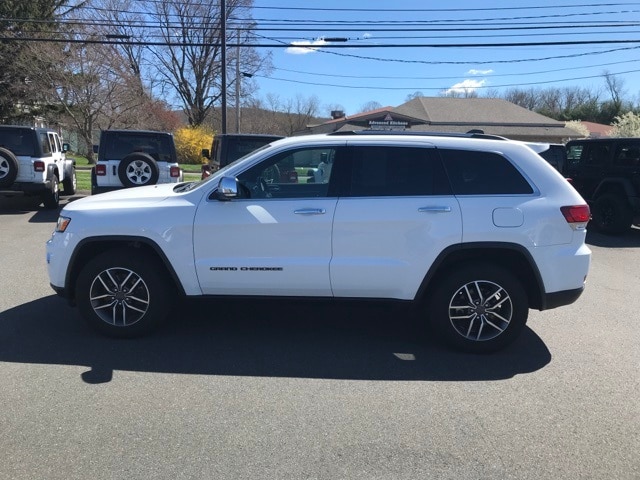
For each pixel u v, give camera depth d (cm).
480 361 444
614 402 375
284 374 409
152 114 3509
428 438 324
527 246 438
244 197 456
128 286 466
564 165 1309
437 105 3744
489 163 455
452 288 448
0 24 2897
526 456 307
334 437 322
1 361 418
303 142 462
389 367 427
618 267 833
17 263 736
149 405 355
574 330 527
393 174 454
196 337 480
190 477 281
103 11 3231
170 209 451
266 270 448
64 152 1488
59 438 313
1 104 3103
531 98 7794
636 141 1126
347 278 446
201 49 4528
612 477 290
